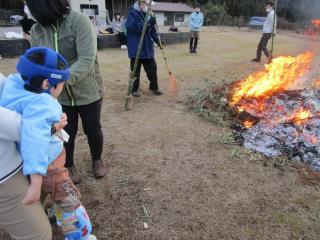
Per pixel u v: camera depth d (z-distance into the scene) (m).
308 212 2.85
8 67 8.30
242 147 3.98
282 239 2.57
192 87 6.59
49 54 1.72
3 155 1.59
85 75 2.63
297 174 3.41
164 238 2.59
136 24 5.38
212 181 3.31
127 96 5.25
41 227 1.79
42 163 1.57
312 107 4.80
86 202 2.99
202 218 2.80
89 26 2.61
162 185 3.25
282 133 4.14
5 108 1.53
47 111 1.59
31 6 2.43
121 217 2.81
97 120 3.08
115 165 3.60
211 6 33.44
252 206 2.94
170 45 13.18
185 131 4.46
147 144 4.08
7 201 1.65
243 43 14.74
